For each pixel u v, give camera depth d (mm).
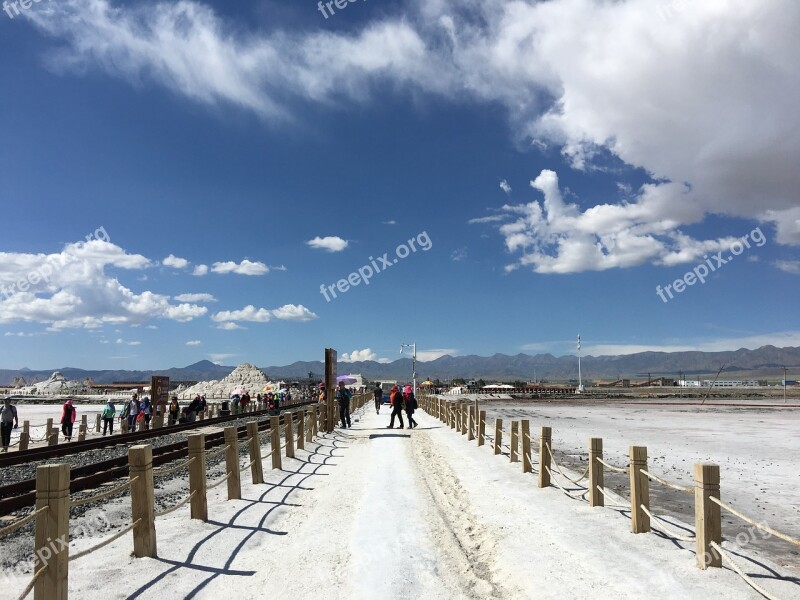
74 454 19312
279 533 8523
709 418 44156
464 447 20031
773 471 16594
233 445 10852
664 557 7035
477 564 7359
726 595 5809
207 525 8719
